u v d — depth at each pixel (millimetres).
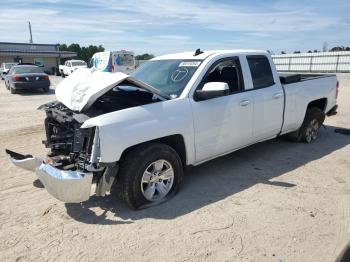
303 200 4188
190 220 3732
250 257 3090
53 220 3785
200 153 4453
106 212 3939
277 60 48688
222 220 3729
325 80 6684
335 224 3625
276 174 5051
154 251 3197
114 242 3348
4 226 3666
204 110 4359
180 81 4492
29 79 17031
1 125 8844
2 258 3125
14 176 5082
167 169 4148
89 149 3641
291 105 5770
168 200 4203
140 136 3758
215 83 4160
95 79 4090
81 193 3547
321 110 6770
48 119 4691
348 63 40125
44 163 3840
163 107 4016
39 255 3162
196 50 4977
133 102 4227
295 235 3428
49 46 54906
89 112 4051
